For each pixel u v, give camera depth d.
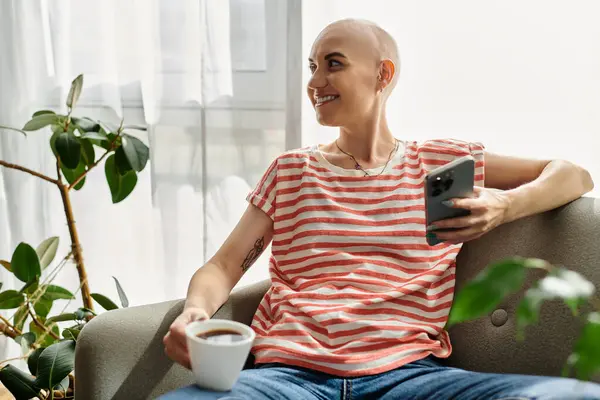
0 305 1.76
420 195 1.41
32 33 2.05
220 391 1.04
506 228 1.39
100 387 1.19
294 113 1.91
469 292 0.60
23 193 2.13
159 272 2.11
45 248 1.90
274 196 1.46
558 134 1.70
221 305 1.38
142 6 1.96
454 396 1.14
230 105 1.95
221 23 1.91
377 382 1.23
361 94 1.42
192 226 2.04
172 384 1.25
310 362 1.25
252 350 1.33
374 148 1.46
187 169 2.01
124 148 1.77
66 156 1.71
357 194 1.42
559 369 1.23
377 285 1.34
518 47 1.70
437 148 1.45
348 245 1.38
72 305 2.21
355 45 1.42
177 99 1.97
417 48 1.79
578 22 1.64
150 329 1.26
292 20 1.87
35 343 1.78
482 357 1.35
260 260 2.04
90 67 2.03
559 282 0.60
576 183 1.36
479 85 1.75
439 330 1.34
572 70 1.66
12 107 2.08
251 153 1.96
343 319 1.29
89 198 2.15
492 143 1.76
